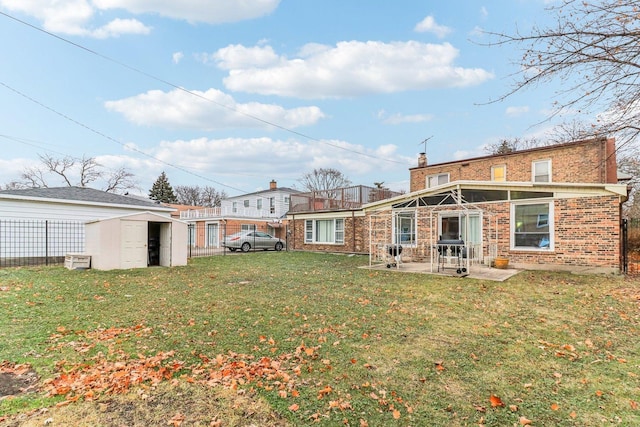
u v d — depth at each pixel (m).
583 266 10.79
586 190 10.83
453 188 14.03
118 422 2.79
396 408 3.19
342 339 5.04
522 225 12.17
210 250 24.69
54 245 14.42
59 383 3.44
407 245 15.72
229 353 4.41
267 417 2.96
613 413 3.10
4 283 8.35
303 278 10.47
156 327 5.49
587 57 5.80
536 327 5.61
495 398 3.35
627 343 4.83
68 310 6.35
